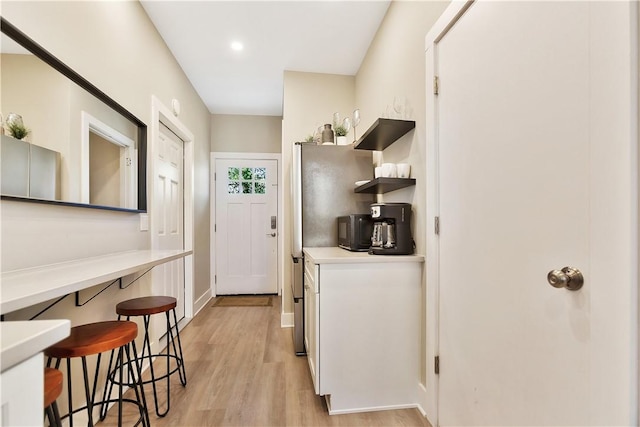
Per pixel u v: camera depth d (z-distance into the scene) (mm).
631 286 672
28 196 1103
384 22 2281
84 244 1443
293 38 2541
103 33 1643
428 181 1573
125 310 1573
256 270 4352
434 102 1521
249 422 1534
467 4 1261
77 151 1367
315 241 2402
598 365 745
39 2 1185
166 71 2596
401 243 1727
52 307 1292
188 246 3236
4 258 1031
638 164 664
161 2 2090
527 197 969
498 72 1096
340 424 1519
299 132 3080
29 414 493
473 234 1245
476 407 1220
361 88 2947
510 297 1042
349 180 2463
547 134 893
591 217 761
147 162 2215
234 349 2438
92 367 1570
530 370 956
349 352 1598
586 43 772
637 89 664
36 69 1144
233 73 3131
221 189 4305
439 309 1495
